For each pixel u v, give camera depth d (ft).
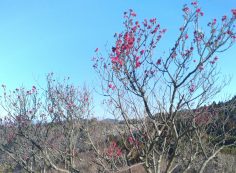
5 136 51.47
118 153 33.76
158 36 26.37
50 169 45.34
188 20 26.30
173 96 26.96
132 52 26.02
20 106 50.98
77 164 43.93
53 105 50.03
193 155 32.65
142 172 61.72
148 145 27.99
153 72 26.63
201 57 26.02
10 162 62.69
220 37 25.70
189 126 29.04
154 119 28.22
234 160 62.59
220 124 37.04
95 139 43.88
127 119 29.01
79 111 49.24
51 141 47.03
